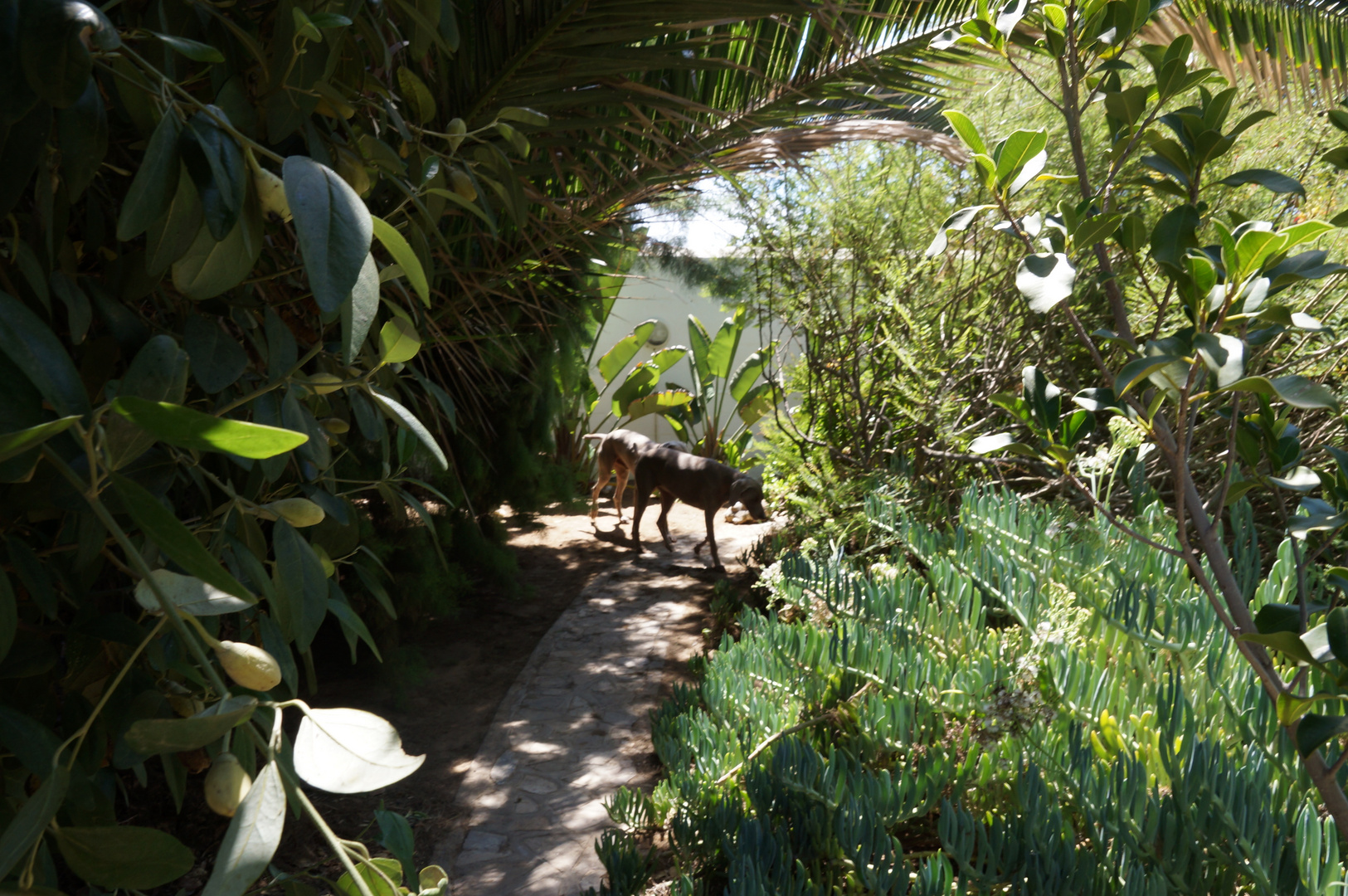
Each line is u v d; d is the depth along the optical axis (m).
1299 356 4.01
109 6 0.86
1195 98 4.46
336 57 1.17
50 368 0.67
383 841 0.90
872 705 2.61
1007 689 2.48
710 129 3.37
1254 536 2.88
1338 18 4.51
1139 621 2.65
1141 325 4.51
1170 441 1.54
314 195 0.72
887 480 5.28
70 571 1.11
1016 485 5.34
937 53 3.18
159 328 1.19
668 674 5.24
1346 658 1.11
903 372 5.82
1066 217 1.58
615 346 11.31
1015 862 1.79
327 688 4.96
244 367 1.07
